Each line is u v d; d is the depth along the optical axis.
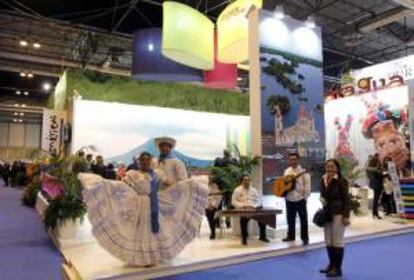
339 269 4.21
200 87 14.22
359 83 11.67
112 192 4.27
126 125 12.37
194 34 7.92
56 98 14.08
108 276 3.92
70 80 12.19
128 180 4.44
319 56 7.43
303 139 6.99
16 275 4.24
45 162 8.63
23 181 17.66
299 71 7.10
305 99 7.12
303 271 4.39
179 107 13.73
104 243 4.14
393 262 4.77
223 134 14.10
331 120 12.47
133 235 4.25
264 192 6.41
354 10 11.47
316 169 7.06
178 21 7.68
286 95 6.88
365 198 8.61
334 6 11.20
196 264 4.45
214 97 14.50
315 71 7.33
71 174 5.91
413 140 9.41
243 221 5.55
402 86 10.55
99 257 4.74
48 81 19.33
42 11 10.51
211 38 8.66
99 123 11.95
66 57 15.16
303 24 7.28
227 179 6.13
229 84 9.73
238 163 6.47
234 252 4.96
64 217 5.66
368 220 7.93
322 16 11.80
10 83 19.53
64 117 12.27
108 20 11.34
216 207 6.00
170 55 8.05
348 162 8.78
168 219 4.43
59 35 13.14
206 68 9.03
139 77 9.94
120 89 12.81
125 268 4.21
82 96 12.25
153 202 4.30
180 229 4.46
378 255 5.14
